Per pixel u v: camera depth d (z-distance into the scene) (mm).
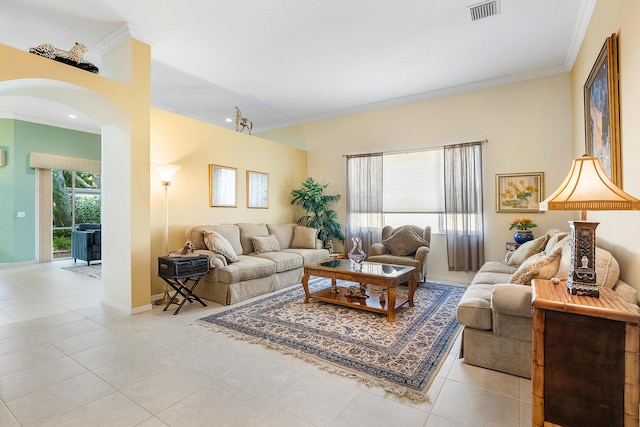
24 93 3037
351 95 5379
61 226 7441
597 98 2793
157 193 4051
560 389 1563
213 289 3898
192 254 3730
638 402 1419
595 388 1493
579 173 1727
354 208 5941
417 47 3809
